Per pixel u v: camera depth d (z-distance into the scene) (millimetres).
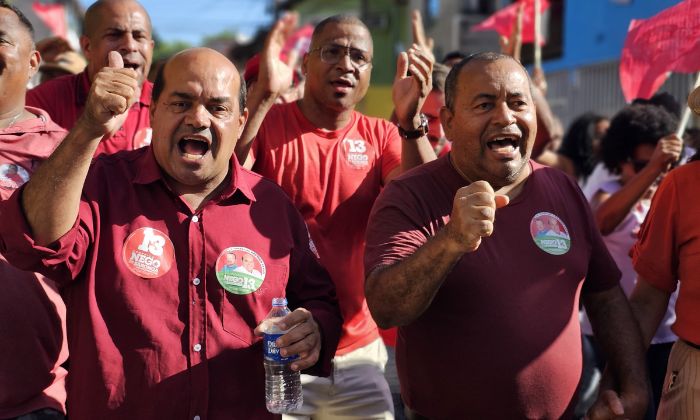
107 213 2766
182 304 2742
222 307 2777
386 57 24641
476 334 2852
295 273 3020
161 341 2682
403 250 2834
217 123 2787
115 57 2557
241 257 2828
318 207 3930
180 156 2768
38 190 2459
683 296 3121
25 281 3109
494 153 2932
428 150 3709
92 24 4301
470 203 2471
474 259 2875
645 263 3256
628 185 4438
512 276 2891
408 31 23703
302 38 7516
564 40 13789
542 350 2861
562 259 2982
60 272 2646
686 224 3092
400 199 2980
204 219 2830
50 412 3127
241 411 2783
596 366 4805
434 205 2998
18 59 3260
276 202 3033
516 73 2939
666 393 3213
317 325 2879
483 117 2914
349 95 3988
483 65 2947
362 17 25188
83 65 6043
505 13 7363
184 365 2701
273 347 2715
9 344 3029
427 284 2604
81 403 2684
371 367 4055
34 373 3090
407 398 3100
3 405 2994
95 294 2699
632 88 4258
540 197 3074
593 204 4969
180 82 2768
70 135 2457
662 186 3219
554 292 2936
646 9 11078
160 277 2730
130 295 2686
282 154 3947
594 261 3180
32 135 3262
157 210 2811
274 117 4043
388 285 2684
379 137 4137
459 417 2910
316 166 3955
